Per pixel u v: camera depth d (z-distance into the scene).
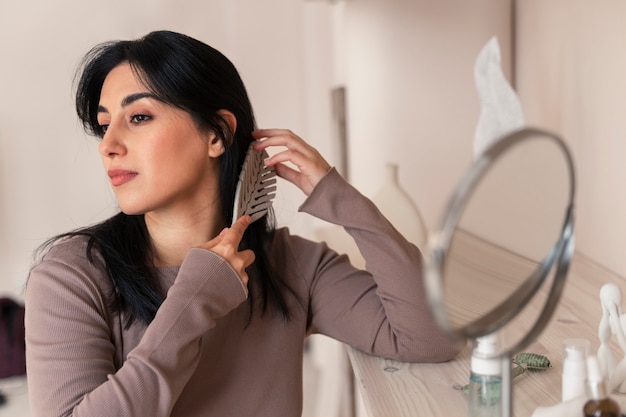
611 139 1.49
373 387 1.10
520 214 0.74
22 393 3.04
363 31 2.23
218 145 1.13
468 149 2.10
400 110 2.11
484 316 0.68
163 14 3.66
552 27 1.78
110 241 1.13
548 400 1.00
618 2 1.41
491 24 2.07
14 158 3.60
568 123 1.72
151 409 0.99
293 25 3.76
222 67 1.14
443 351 1.18
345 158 2.79
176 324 1.01
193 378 1.12
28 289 1.11
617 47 1.43
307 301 1.26
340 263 1.30
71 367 1.03
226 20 3.73
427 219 2.13
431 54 2.08
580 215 1.71
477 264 0.70
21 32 3.53
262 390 1.17
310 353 3.73
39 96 3.58
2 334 3.06
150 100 1.08
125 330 1.11
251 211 1.18
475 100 2.09
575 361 0.90
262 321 1.19
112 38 3.61
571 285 1.47
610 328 0.99
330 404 2.84
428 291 0.57
